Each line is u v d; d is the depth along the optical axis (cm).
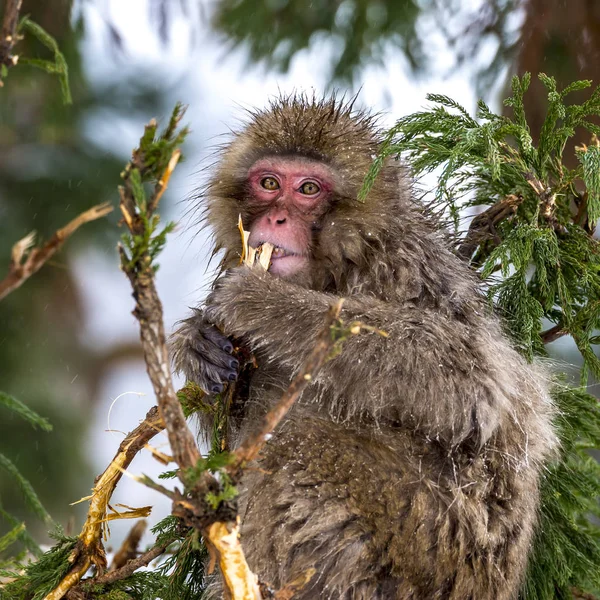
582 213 968
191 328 949
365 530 867
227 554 602
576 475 983
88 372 1927
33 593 825
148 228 574
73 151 1656
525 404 935
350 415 896
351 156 999
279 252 982
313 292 923
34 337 1669
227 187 1049
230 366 900
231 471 598
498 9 1442
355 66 1489
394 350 885
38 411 1619
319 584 869
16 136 1641
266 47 1490
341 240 982
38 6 1413
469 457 902
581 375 941
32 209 1620
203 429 1073
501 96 1427
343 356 878
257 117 1069
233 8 1480
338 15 1479
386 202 988
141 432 816
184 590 936
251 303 907
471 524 878
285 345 894
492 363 908
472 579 876
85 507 1614
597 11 1371
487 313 972
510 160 929
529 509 912
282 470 887
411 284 958
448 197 1019
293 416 926
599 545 969
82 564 821
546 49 1392
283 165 1004
